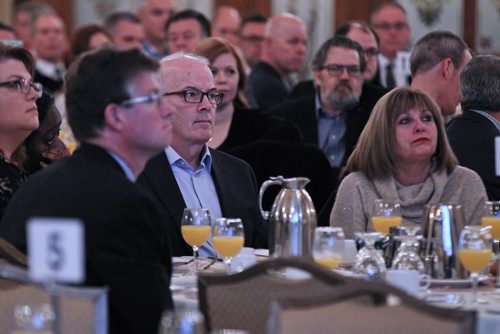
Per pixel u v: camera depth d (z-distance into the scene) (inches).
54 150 391.2
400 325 211.2
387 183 385.1
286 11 963.3
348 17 953.5
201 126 374.6
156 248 267.0
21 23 877.8
